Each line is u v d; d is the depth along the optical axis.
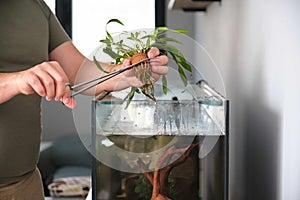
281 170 1.47
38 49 1.56
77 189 3.87
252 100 1.88
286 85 1.41
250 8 1.90
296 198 1.36
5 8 1.50
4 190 1.52
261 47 1.71
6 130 1.48
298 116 1.33
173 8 3.61
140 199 1.44
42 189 1.67
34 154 1.58
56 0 4.63
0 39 1.48
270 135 1.59
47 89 1.18
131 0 4.65
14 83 1.22
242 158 2.10
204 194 1.42
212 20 3.17
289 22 1.38
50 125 4.84
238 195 2.22
